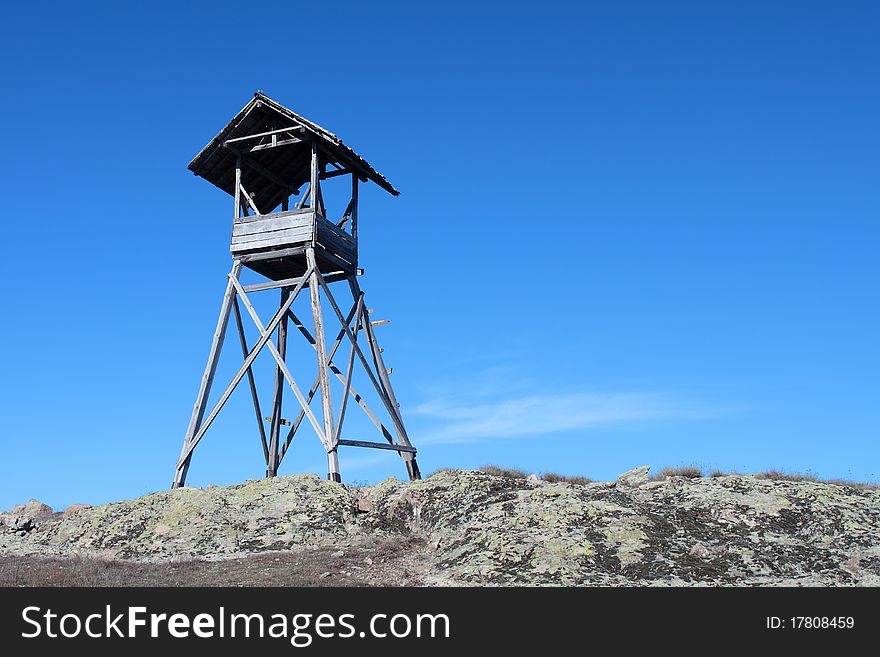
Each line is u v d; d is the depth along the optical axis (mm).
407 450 35625
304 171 38219
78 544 29094
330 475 31109
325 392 32062
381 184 38031
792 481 29000
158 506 30203
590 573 21891
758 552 23516
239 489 30609
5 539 30828
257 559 25609
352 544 26734
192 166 36406
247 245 34688
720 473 30922
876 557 23062
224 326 34406
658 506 26906
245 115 35250
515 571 22422
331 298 33875
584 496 27250
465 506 28219
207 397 33781
